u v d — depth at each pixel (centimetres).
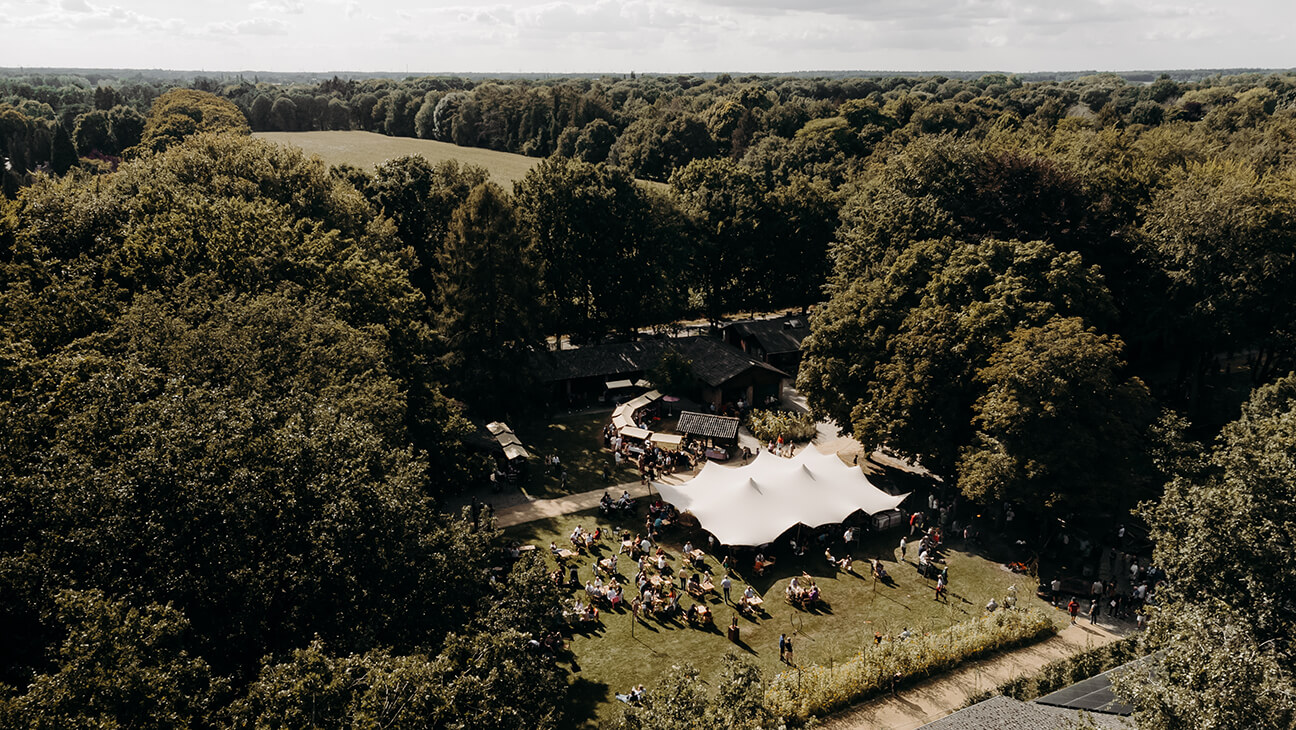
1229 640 1812
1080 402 3972
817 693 2972
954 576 3962
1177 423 3847
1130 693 1886
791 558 4119
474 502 4625
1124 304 5709
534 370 5712
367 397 3241
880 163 9550
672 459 5188
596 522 4456
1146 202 6291
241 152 6384
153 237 4266
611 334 7781
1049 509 3934
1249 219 5062
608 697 3036
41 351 3244
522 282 5588
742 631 3494
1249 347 5775
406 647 2255
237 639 2144
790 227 8144
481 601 2678
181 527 2084
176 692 1681
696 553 4016
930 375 4469
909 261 5284
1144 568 3972
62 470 2122
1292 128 9781
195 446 2259
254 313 3481
